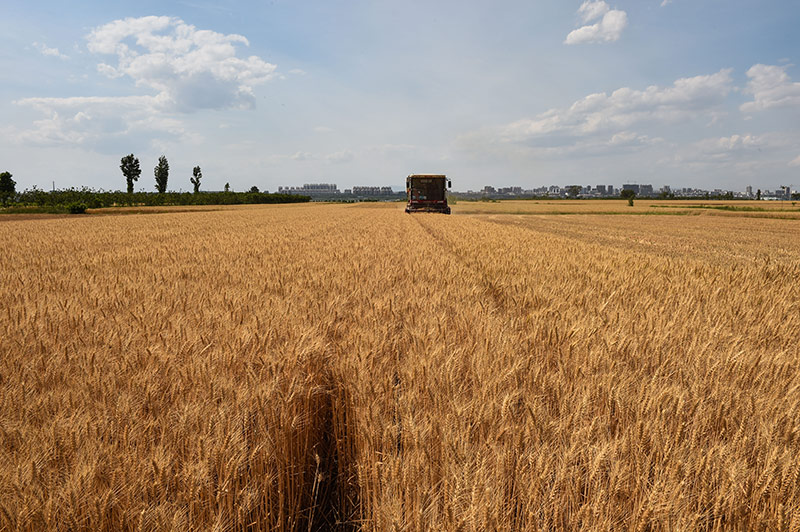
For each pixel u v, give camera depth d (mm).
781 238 24094
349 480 2824
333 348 3617
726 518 1916
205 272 7480
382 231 20000
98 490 1884
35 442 2041
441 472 2182
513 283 6531
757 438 2250
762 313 5211
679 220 43781
